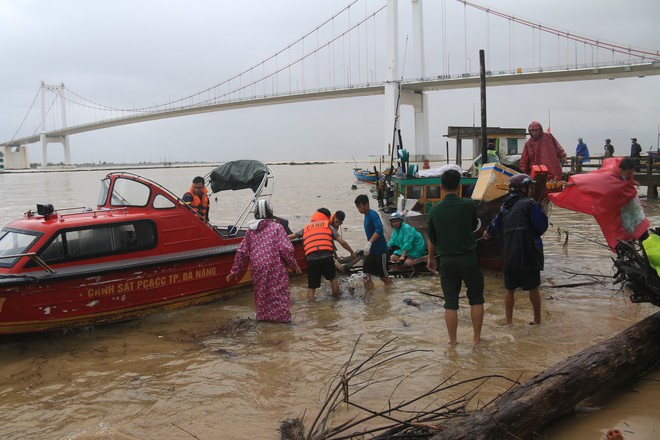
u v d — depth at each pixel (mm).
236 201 24516
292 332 5859
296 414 3965
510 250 5641
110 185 7180
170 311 6781
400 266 8695
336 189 33156
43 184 47562
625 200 5555
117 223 6496
